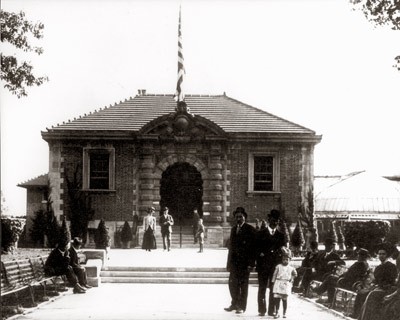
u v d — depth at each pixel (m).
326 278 20.50
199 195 45.22
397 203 53.59
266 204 43.66
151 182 43.47
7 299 20.42
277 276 17.73
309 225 43.41
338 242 38.03
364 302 15.83
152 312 18.56
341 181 56.56
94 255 29.06
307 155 43.84
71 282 23.36
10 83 31.66
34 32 31.77
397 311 14.76
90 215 43.44
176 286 26.61
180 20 44.28
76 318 17.22
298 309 19.59
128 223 42.66
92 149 43.66
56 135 43.41
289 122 44.59
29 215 49.12
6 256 29.92
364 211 53.44
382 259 16.25
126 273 28.22
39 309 19.11
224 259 32.38
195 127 43.47
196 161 43.72
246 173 43.75
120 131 43.44
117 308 19.45
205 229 43.25
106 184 43.75
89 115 44.97
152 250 40.00
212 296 23.05
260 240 18.25
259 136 43.41
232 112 45.44
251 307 20.05
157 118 43.16
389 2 22.02
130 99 46.53
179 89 43.50
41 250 36.50
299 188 43.75
